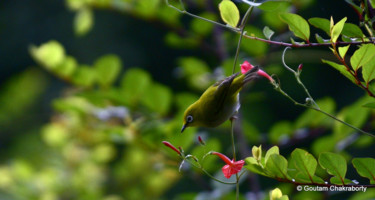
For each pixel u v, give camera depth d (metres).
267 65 8.88
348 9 12.23
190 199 8.61
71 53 23.47
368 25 4.19
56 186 10.45
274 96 18.11
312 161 4.10
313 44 4.22
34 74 18.92
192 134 7.21
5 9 24.33
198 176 8.46
